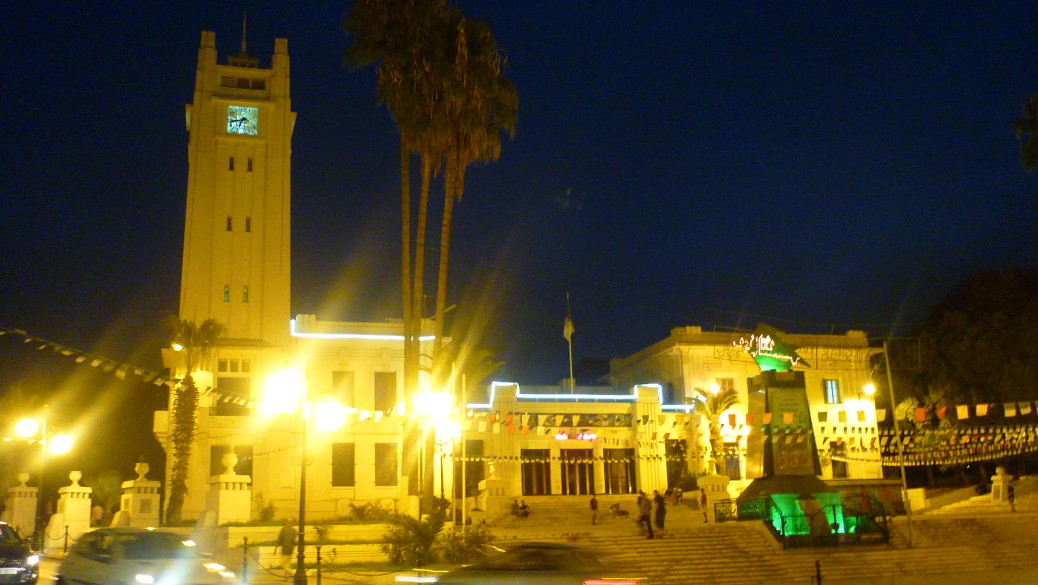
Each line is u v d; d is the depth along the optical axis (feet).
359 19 122.83
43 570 92.63
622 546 114.11
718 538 120.98
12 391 157.69
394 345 160.25
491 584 51.44
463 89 119.34
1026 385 176.65
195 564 62.90
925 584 99.91
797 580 110.83
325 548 97.91
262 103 169.68
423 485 118.73
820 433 188.44
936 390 187.11
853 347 195.31
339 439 151.12
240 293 160.25
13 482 163.73
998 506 160.25
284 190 167.02
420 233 127.03
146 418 201.36
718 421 175.32
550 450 172.24
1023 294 188.34
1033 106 114.93
